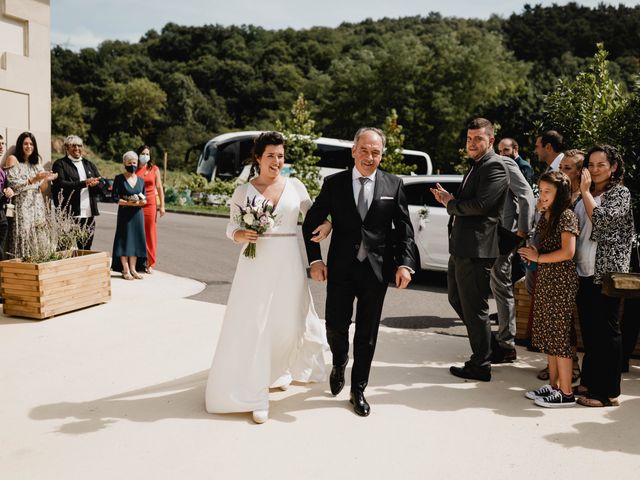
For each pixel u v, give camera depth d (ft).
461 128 145.28
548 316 13.56
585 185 13.82
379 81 155.12
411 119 147.95
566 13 250.16
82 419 12.21
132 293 24.25
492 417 12.80
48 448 10.92
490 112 93.15
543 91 89.61
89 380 14.48
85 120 260.01
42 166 23.52
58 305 20.15
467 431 12.03
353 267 12.67
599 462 10.78
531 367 16.52
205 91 288.71
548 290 13.53
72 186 24.64
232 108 281.33
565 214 13.34
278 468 10.29
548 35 234.17
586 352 14.05
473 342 15.25
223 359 12.60
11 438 11.32
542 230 13.87
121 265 27.78
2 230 21.59
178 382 14.44
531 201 16.71
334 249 12.89
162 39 318.45
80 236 23.00
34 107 23.73
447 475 10.19
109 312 20.99
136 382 14.40
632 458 10.95
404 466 10.48
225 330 12.73
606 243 13.60
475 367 15.28
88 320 19.88
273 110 273.33
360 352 12.98
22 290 19.67
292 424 12.17
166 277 28.63
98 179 24.71
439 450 11.15
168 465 10.33
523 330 18.75
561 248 13.26
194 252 37.88
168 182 112.27
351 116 158.10
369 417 12.62
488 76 149.89
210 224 57.77
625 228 13.75
